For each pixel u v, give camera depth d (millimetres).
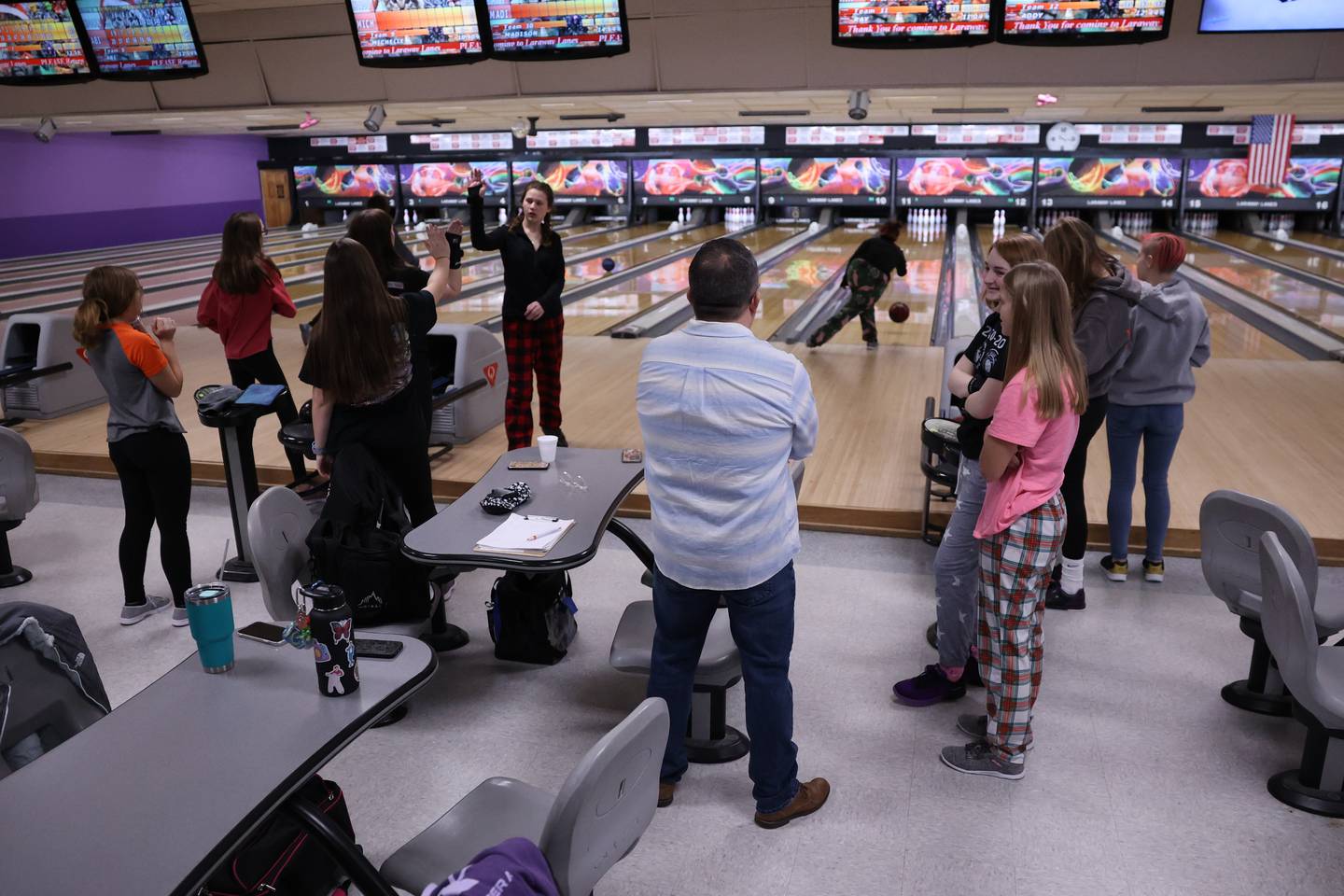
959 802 2342
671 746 2293
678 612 2139
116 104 8750
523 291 4152
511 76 7355
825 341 6762
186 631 3236
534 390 5953
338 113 11016
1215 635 3096
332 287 2729
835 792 2383
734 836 2232
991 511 2289
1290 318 8289
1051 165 15109
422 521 3148
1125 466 3301
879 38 4938
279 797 1522
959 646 2682
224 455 3508
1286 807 2303
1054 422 2203
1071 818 2281
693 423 1965
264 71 7973
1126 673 2883
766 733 2170
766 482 2002
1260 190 14633
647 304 9367
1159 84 6125
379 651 1927
